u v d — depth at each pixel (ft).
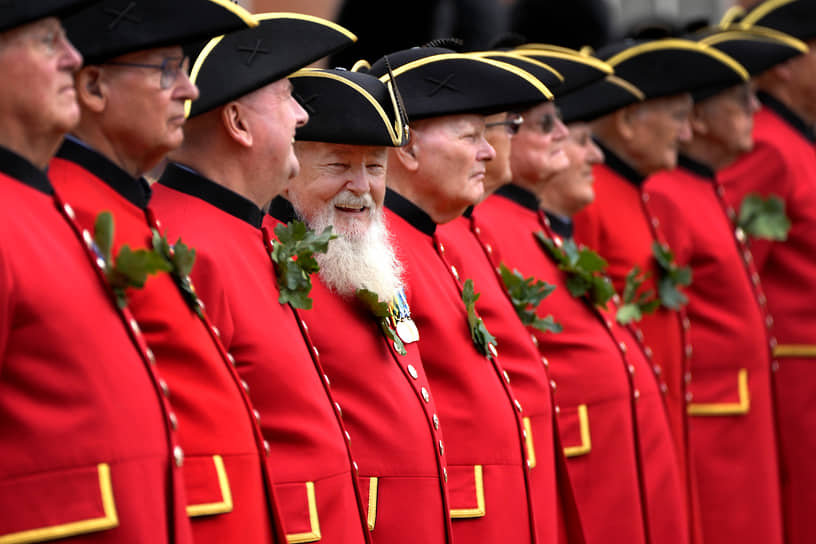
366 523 35.76
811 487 72.08
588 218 60.75
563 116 54.95
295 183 38.52
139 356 28.17
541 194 55.57
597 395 52.65
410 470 38.14
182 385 30.42
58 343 26.32
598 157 55.98
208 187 34.37
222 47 34.24
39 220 27.07
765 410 66.28
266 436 33.30
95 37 29.53
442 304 42.96
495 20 70.95
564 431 51.93
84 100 29.81
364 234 38.65
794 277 72.95
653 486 55.57
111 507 26.81
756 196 70.64
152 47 29.89
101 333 27.25
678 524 56.39
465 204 44.09
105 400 26.96
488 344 44.11
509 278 48.91
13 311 25.73
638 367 55.88
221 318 32.76
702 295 65.72
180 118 30.96
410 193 43.80
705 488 65.41
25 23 25.85
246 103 34.47
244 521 31.12
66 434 26.37
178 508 28.32
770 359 67.31
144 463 27.66
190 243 33.04
